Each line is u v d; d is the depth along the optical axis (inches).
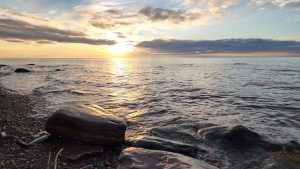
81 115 401.1
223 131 454.9
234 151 404.2
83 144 381.7
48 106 714.2
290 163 363.3
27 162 321.1
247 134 438.3
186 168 282.2
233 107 758.5
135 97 944.9
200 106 768.9
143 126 534.6
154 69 3533.5
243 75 2220.7
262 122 577.3
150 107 739.4
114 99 892.0
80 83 1438.2
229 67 4025.6
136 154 321.1
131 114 645.9
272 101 872.9
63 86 1251.2
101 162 343.3
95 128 385.7
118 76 2116.1
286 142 433.4
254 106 775.7
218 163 366.6
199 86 1354.6
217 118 612.7
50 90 1067.3
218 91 1139.9
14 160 324.2
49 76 1851.6
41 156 341.1
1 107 632.4
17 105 682.8
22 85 1246.9
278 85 1402.6
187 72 2763.3
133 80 1732.3
